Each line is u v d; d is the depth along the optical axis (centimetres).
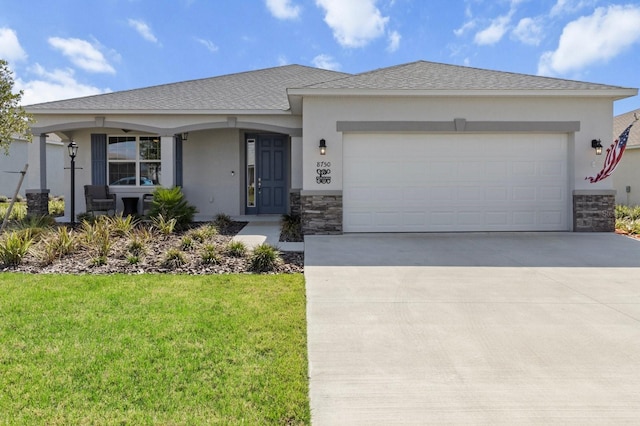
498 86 988
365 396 285
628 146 1702
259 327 395
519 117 1001
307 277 595
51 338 361
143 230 875
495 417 262
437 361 337
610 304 477
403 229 1020
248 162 1438
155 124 1236
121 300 469
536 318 432
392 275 609
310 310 454
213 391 282
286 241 904
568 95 977
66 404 262
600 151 996
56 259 677
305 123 995
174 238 893
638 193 1717
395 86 988
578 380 307
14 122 927
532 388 296
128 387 284
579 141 1006
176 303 461
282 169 1438
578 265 675
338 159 998
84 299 470
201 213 1402
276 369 314
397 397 284
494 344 369
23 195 2392
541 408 272
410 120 995
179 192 1170
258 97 1369
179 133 1242
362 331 397
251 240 902
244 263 674
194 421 249
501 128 998
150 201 1316
